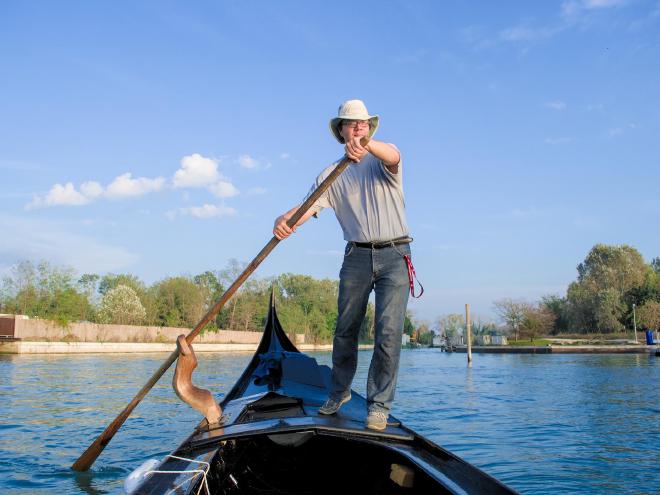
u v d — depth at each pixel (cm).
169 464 268
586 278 6400
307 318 6103
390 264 297
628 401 1086
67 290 3525
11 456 588
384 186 298
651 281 5859
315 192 291
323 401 406
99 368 1881
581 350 4106
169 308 4872
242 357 3061
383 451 313
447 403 1059
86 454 497
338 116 296
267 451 339
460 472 246
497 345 5394
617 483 509
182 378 342
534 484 509
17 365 1988
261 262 329
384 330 294
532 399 1123
